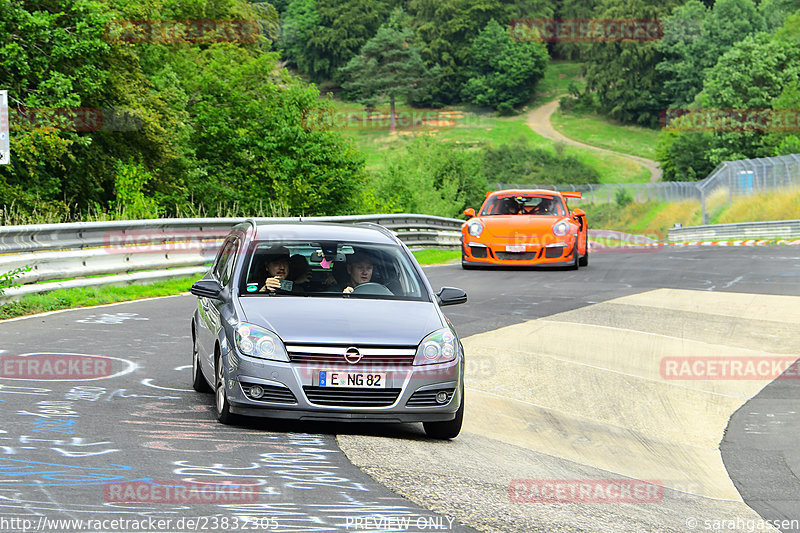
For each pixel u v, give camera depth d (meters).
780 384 42.38
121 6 130.50
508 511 21.31
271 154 161.38
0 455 22.33
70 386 32.44
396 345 27.23
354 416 26.73
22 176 113.62
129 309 54.78
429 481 23.30
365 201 164.00
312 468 23.20
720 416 37.44
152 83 143.62
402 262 32.12
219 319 28.88
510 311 58.97
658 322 55.97
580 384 40.97
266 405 26.53
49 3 114.69
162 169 140.00
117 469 21.59
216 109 162.38
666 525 22.25
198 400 31.41
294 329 27.16
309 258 31.28
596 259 103.31
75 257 59.34
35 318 49.84
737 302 64.19
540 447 31.25
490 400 37.41
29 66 108.88
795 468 30.66
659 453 32.25
